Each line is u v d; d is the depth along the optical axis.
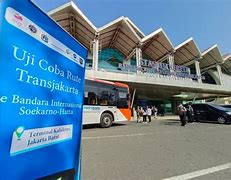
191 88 28.30
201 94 34.50
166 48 30.88
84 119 11.90
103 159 5.32
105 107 13.00
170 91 29.45
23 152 1.77
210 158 5.47
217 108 16.16
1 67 1.57
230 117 15.07
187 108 17.00
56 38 2.25
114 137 8.62
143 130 11.12
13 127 1.67
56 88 2.23
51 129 2.13
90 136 8.88
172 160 5.27
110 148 6.55
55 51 2.23
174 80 26.47
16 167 1.69
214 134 9.60
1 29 1.58
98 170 4.48
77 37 28.77
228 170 4.53
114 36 28.78
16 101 1.71
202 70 39.50
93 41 24.27
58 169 2.22
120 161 5.15
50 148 2.11
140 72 25.03
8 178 1.61
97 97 12.72
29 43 1.86
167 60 34.41
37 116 1.94
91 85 12.56
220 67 36.94
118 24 25.56
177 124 15.09
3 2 1.61
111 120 13.22
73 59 2.60
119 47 31.80
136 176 4.15
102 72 22.06
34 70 1.91
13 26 1.69
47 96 2.08
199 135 9.27
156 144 7.20
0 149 1.56
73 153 2.51
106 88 13.34
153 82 24.75
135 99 32.28
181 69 29.19
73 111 2.56
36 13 1.94
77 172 2.58
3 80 1.59
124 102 14.17
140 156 5.62
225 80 40.47
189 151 6.22
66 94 2.42
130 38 27.22
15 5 1.71
